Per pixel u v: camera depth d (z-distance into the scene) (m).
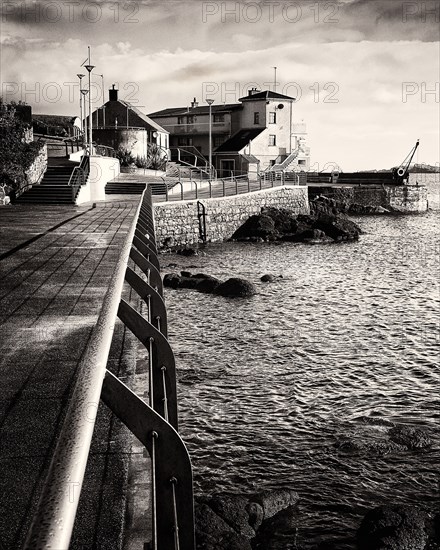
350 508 11.23
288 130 89.38
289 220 58.78
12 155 34.88
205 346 21.66
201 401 16.38
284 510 11.05
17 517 3.11
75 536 3.57
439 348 21.61
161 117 95.81
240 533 10.17
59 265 11.34
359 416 15.31
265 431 14.46
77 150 57.69
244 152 85.75
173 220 49.28
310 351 21.14
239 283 30.27
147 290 6.62
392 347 21.72
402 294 32.03
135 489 4.29
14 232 17.56
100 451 4.51
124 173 66.38
